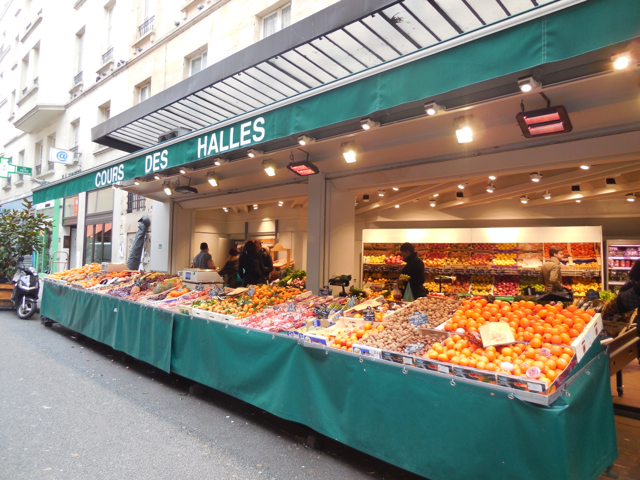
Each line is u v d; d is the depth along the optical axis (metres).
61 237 18.84
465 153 5.55
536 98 4.02
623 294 4.09
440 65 3.24
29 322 9.89
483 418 2.50
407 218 11.65
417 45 5.01
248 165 7.57
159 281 7.39
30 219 12.32
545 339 2.87
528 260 9.52
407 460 2.82
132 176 6.93
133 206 13.88
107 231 15.41
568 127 3.76
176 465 3.34
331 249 7.14
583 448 2.47
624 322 4.40
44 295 9.39
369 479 3.19
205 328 4.78
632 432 3.97
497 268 9.61
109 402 4.73
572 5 2.59
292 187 7.94
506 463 2.39
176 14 12.48
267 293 5.79
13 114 23.70
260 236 13.41
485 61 2.99
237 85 6.95
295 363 3.71
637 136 4.30
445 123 4.86
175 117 8.62
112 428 4.02
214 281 7.10
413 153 5.76
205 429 4.07
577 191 8.75
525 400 2.35
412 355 2.89
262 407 3.97
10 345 7.34
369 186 6.73
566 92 3.88
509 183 9.30
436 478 2.68
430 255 10.64
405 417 2.86
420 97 3.35
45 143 20.30
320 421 3.44
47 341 7.80
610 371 3.65
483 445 2.49
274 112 4.58
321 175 7.07
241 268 9.19
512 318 3.23
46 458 3.40
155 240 11.41
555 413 2.24
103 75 15.82
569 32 2.60
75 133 18.12
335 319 4.26
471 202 9.85
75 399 4.78
